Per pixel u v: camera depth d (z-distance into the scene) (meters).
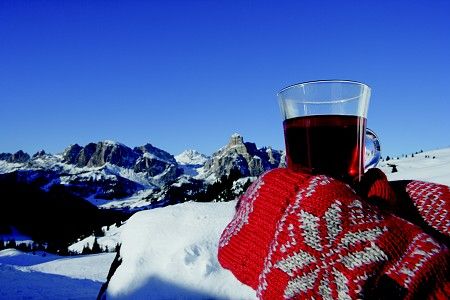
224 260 1.24
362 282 0.94
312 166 1.18
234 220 1.32
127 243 2.60
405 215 1.35
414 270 0.95
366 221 1.02
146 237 2.52
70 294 32.84
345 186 1.08
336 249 0.98
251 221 1.17
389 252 0.97
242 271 1.17
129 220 2.82
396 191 1.44
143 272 2.32
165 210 2.79
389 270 0.96
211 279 2.24
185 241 2.47
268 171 1.23
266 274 1.04
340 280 0.96
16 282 36.41
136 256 2.42
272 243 1.06
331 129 1.16
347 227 1.00
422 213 1.35
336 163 1.17
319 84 1.17
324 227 1.00
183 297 2.20
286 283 0.99
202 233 2.48
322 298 0.95
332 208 1.03
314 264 0.98
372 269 0.95
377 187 1.26
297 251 1.00
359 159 1.20
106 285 2.63
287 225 1.04
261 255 1.13
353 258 0.97
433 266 0.95
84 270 78.62
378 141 1.39
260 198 1.17
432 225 1.31
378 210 1.06
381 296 0.95
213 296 2.19
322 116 1.16
